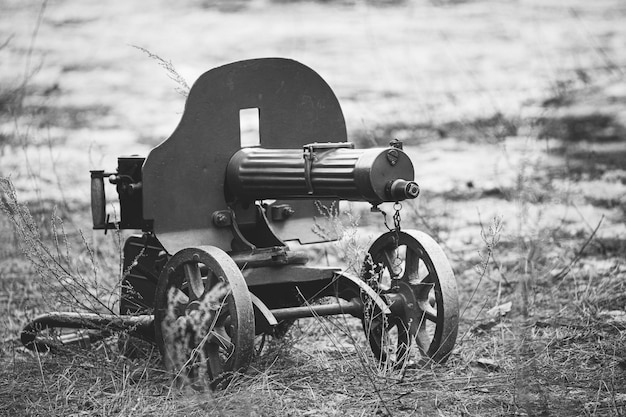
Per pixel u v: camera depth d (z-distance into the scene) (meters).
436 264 8.58
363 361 8.33
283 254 8.80
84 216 15.33
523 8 25.92
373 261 9.11
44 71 22.42
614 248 13.12
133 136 19.81
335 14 25.92
